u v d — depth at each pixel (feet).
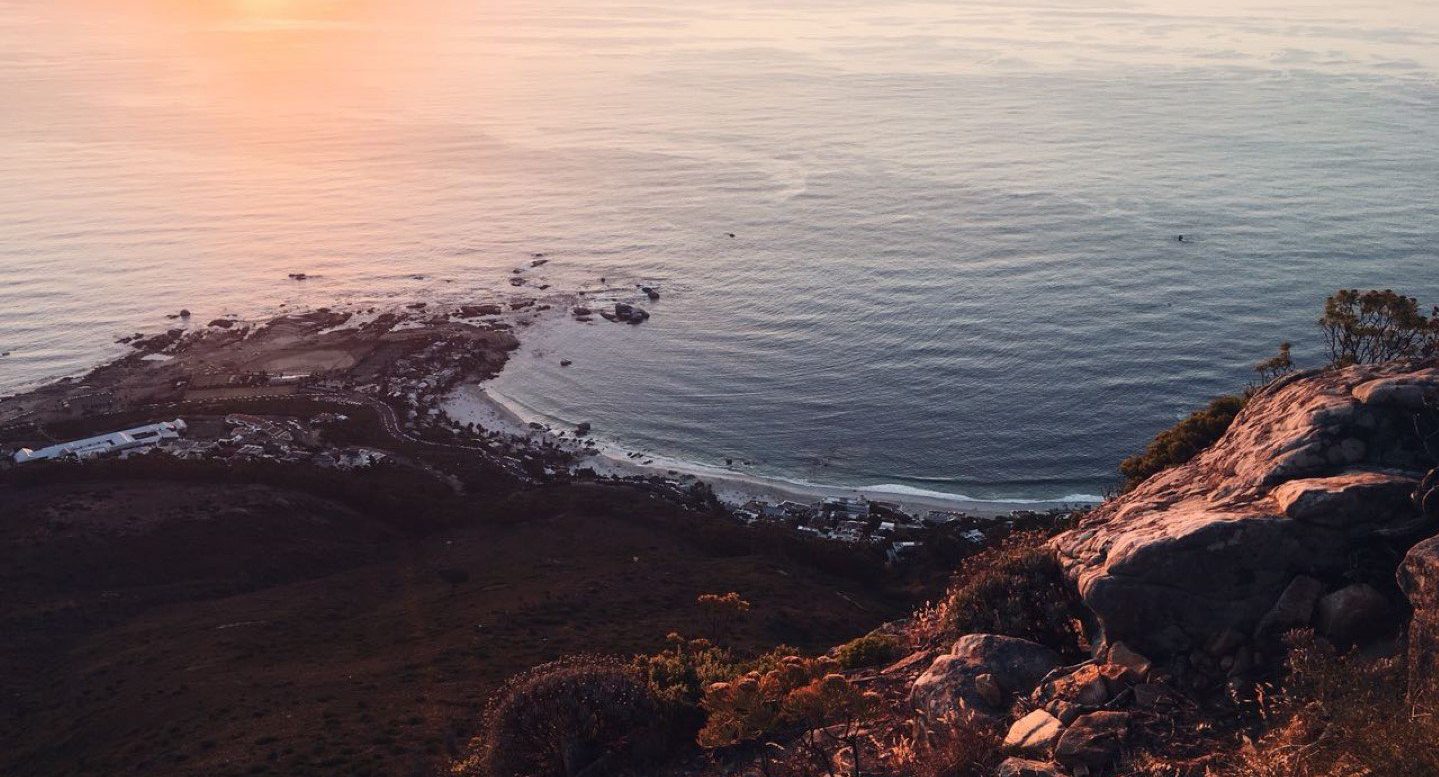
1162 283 600.39
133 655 198.29
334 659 183.83
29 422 435.53
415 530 310.86
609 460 423.64
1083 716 54.13
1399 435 61.36
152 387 481.46
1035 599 69.82
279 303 624.18
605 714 73.41
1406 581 50.03
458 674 163.32
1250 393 121.49
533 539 289.12
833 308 598.75
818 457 431.02
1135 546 60.08
